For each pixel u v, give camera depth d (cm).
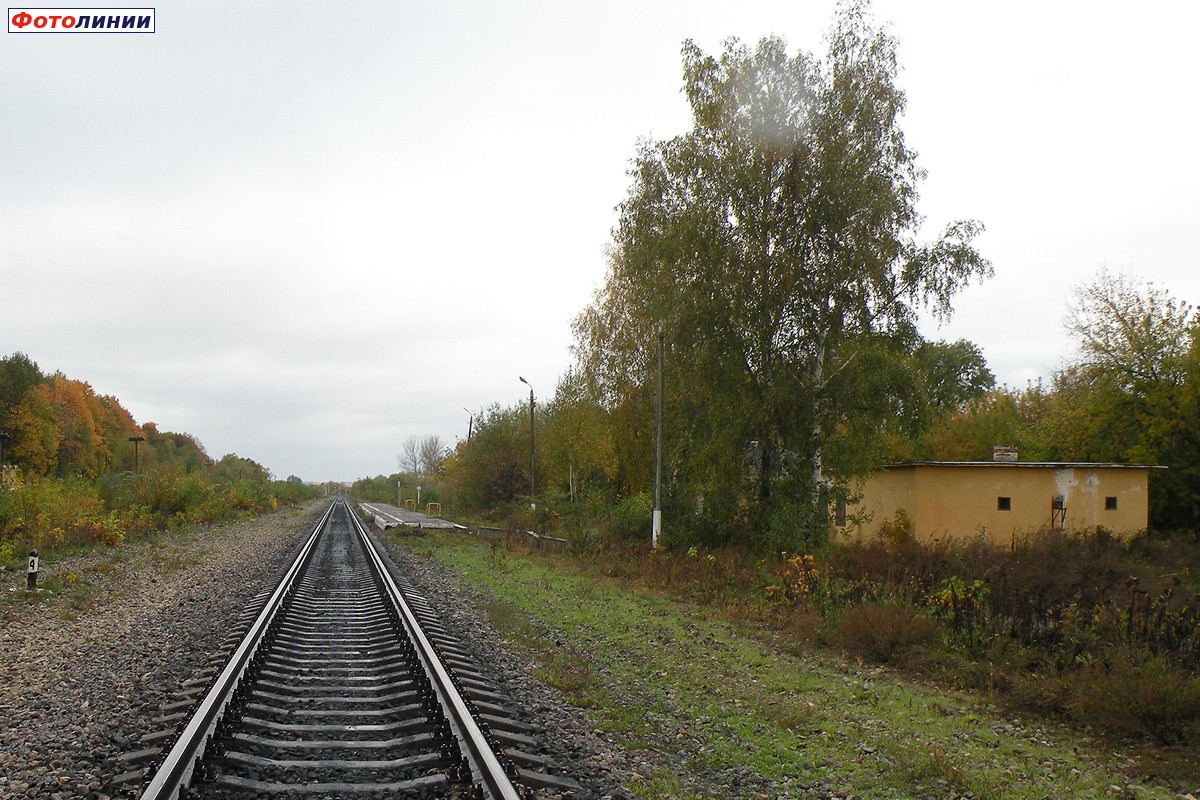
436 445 12962
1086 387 3709
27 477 2725
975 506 2828
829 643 1302
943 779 689
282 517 6197
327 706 784
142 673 943
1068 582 1508
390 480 12125
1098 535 2706
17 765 593
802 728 841
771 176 2616
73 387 8650
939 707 945
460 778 564
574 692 925
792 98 2595
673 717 854
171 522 3862
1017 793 671
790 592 1644
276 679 895
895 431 2550
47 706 795
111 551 2605
